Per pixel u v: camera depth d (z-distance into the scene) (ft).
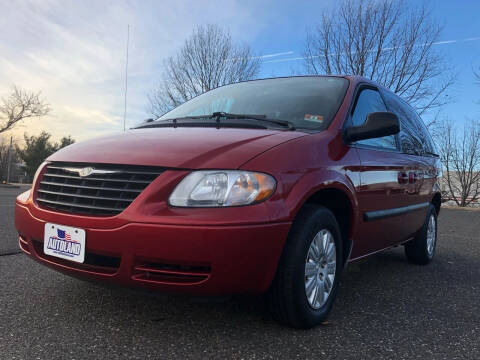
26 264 12.21
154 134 8.62
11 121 112.88
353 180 8.98
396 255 16.69
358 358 6.86
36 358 6.44
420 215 13.88
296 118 9.64
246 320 8.22
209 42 75.36
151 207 6.68
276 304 7.55
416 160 13.24
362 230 9.69
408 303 10.05
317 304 8.12
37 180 8.32
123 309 8.61
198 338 7.34
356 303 9.89
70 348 6.81
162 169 6.96
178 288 6.70
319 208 8.05
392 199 11.12
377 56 60.13
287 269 7.38
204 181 6.77
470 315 9.32
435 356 7.09
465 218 37.35
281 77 12.18
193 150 7.31
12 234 17.24
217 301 6.93
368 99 11.30
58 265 7.50
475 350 7.40
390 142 11.82
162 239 6.51
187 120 10.40
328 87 10.74
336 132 9.12
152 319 8.12
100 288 9.92
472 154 81.76
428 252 15.10
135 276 6.79
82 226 7.06
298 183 7.39
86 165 7.55
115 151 7.64
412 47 58.49
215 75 75.41
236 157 7.09
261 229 6.72
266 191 6.93
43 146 189.57
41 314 8.25
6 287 9.92
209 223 6.48
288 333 7.72
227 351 6.88
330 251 8.50
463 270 14.23
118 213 6.87
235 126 9.12
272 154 7.36
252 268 6.77
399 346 7.43
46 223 7.56
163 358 6.57
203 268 6.68
